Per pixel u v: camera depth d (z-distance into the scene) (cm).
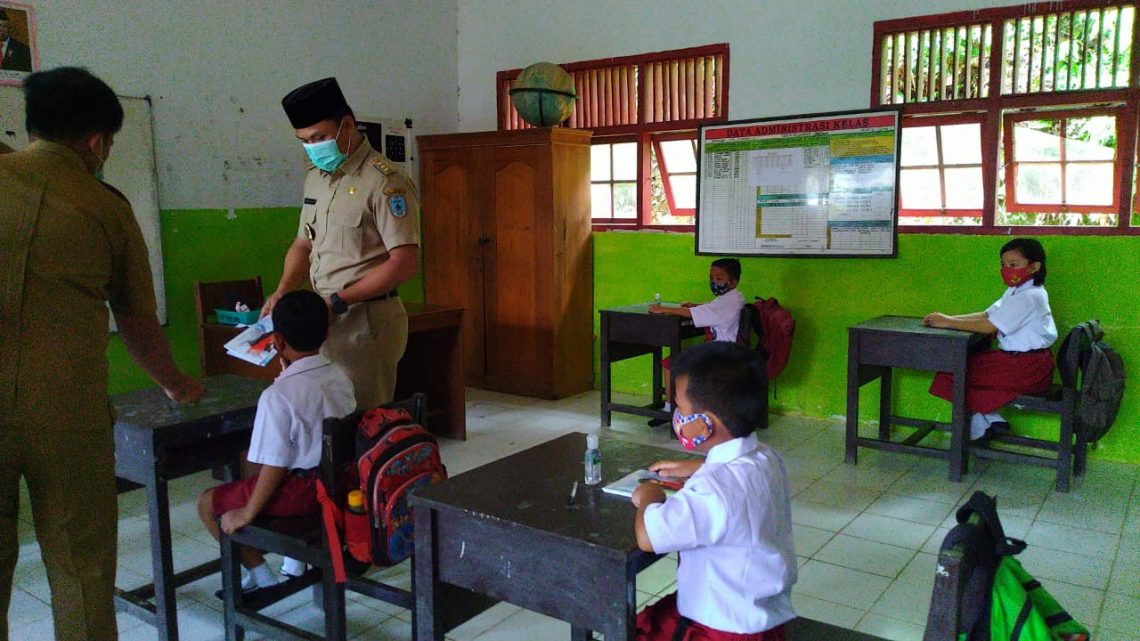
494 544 165
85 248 173
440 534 174
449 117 605
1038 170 444
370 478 200
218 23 452
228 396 251
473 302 566
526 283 539
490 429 474
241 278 473
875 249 462
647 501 158
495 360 562
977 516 149
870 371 422
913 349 388
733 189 503
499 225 545
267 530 218
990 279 430
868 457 420
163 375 207
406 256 276
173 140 434
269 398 216
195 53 441
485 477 184
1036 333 376
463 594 184
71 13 388
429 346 458
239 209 469
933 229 445
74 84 174
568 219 535
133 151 414
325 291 288
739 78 497
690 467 179
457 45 607
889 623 250
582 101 562
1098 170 427
